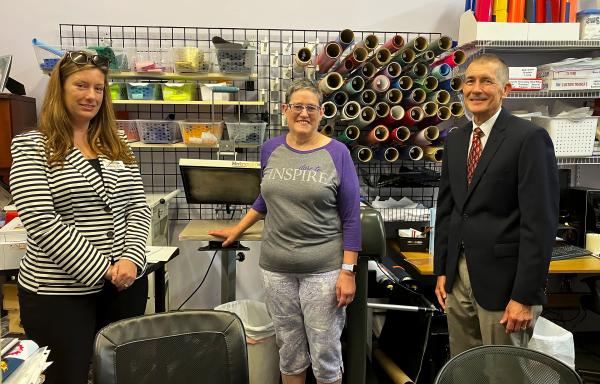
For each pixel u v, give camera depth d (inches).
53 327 55.6
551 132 99.3
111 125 62.2
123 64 92.2
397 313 90.8
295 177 64.4
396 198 113.0
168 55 97.1
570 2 99.0
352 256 65.6
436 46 91.1
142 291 64.8
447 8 108.8
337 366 69.5
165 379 42.6
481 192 61.4
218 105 104.2
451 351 69.9
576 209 102.3
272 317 70.5
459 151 66.6
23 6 101.6
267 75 105.8
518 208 59.7
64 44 103.1
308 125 65.0
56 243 53.9
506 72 61.2
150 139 95.0
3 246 72.6
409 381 83.2
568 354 79.1
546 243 56.6
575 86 99.3
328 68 95.2
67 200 56.0
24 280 56.4
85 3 102.6
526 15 98.9
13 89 97.6
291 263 65.4
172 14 104.7
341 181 65.2
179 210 110.5
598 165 115.0
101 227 58.6
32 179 53.9
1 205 91.3
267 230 68.5
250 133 92.8
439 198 71.3
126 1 103.3
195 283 113.7
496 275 60.7
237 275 114.3
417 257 94.1
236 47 89.9
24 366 42.0
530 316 58.3
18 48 102.8
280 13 106.5
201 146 94.7
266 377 82.9
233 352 44.7
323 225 65.3
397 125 98.3
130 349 42.2
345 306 67.3
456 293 67.2
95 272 55.7
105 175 59.2
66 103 56.9
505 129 60.6
